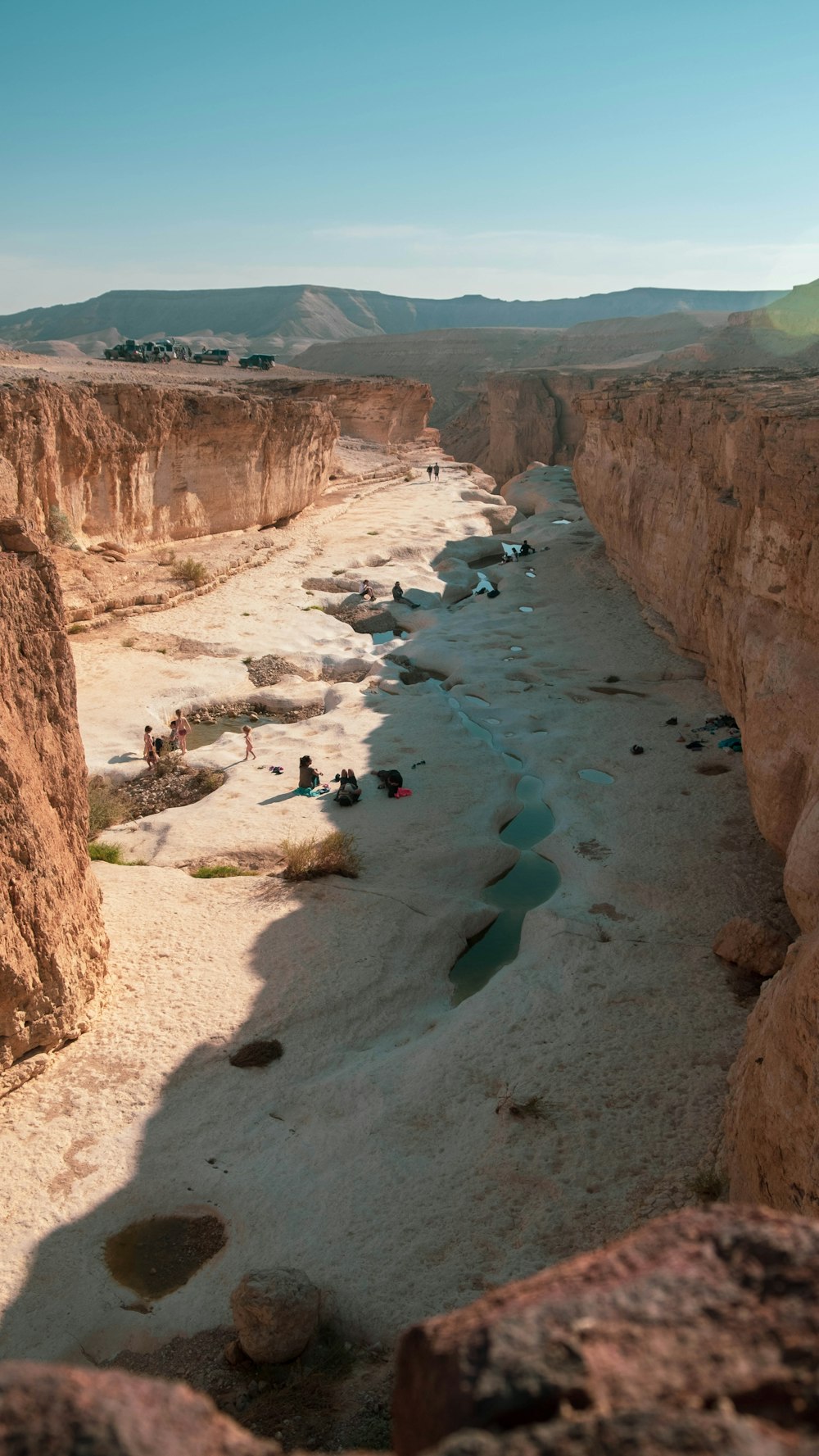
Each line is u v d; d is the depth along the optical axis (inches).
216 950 658.8
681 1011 594.9
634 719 1090.1
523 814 904.3
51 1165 483.2
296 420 1925.4
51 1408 83.4
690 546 1244.5
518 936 721.0
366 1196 466.6
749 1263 98.0
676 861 778.8
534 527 2172.7
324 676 1304.1
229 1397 369.1
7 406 1174.3
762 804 697.0
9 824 506.9
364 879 763.4
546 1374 85.4
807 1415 83.4
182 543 1679.4
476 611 1552.7
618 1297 94.2
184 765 990.4
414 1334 99.3
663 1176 465.1
